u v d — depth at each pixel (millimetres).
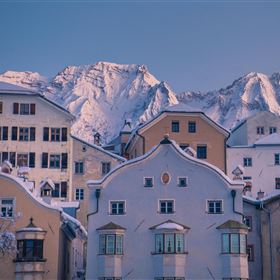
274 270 72812
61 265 70938
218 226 68938
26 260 66875
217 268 67812
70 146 103250
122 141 121000
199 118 103875
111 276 67062
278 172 113938
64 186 101938
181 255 67750
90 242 68562
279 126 128250
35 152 102312
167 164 70625
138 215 69250
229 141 133750
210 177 70375
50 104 103750
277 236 73688
